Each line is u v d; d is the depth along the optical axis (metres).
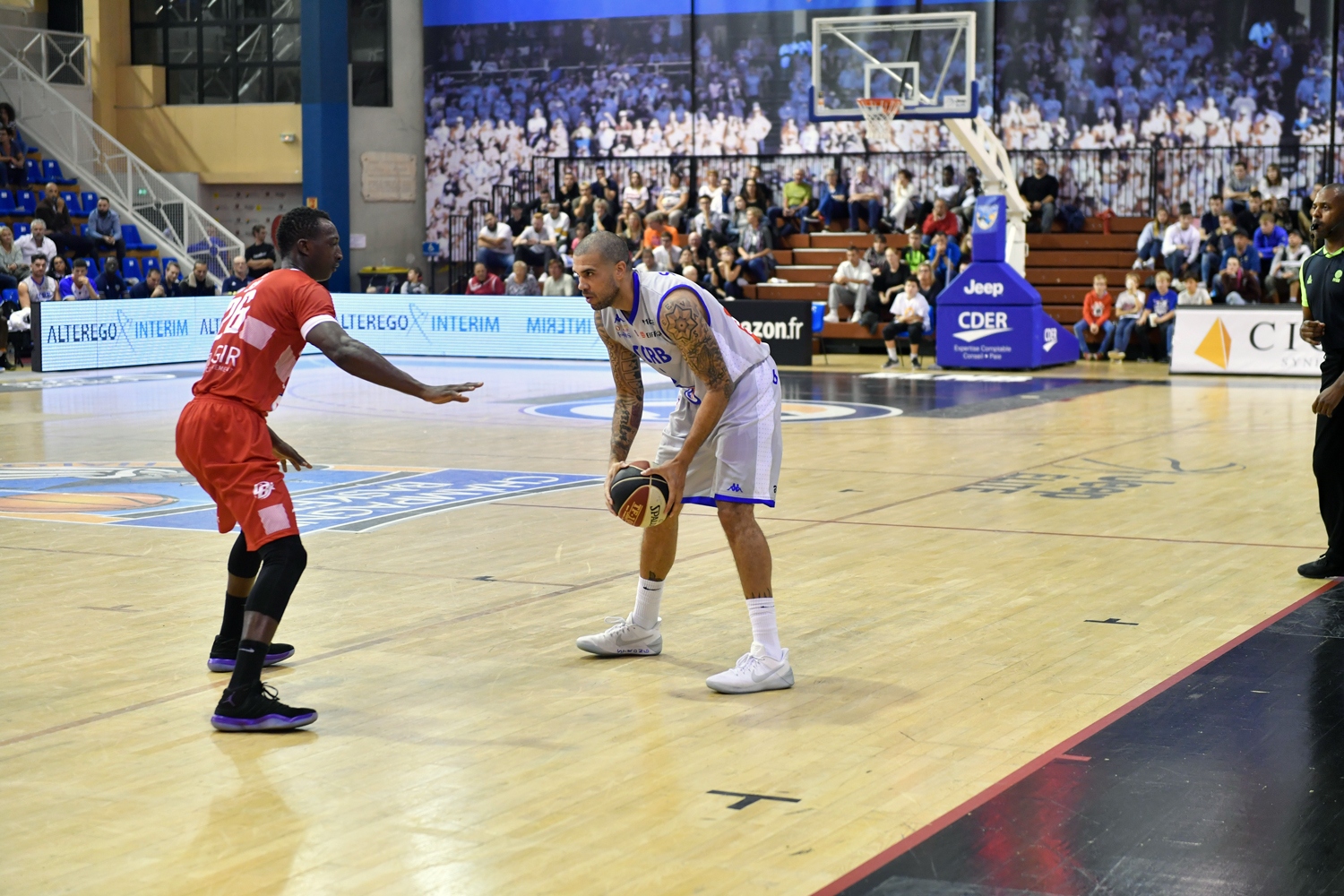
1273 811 3.34
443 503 8.18
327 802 3.44
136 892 2.91
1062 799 3.42
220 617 5.43
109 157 23.27
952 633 5.14
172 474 9.46
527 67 24.08
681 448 4.51
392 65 24.31
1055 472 9.40
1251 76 20.77
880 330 19.47
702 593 5.84
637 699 4.34
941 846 3.13
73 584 6.03
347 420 12.88
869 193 21.52
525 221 23.52
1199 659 4.75
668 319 4.26
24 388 15.79
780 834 3.21
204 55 24.47
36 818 3.33
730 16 23.02
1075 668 4.66
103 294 19.92
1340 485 5.99
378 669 4.68
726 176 23.41
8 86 23.34
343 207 24.02
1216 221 19.83
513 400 14.72
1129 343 19.23
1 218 21.11
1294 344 16.70
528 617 5.43
